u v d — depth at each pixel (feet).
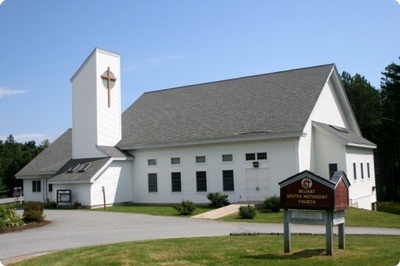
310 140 103.24
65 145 142.51
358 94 209.67
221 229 63.87
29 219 74.49
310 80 114.21
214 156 107.65
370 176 127.34
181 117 122.83
